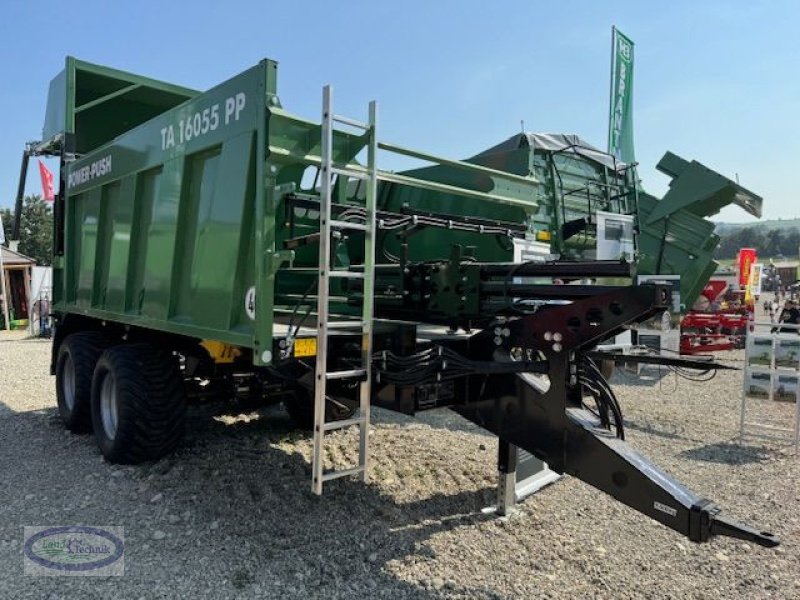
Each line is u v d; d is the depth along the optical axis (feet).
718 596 10.55
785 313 48.26
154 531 12.26
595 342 10.27
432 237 20.18
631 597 10.43
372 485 15.01
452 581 10.69
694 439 21.13
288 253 11.09
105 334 19.70
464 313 12.28
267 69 10.84
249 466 16.03
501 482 13.55
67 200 20.63
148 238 15.28
